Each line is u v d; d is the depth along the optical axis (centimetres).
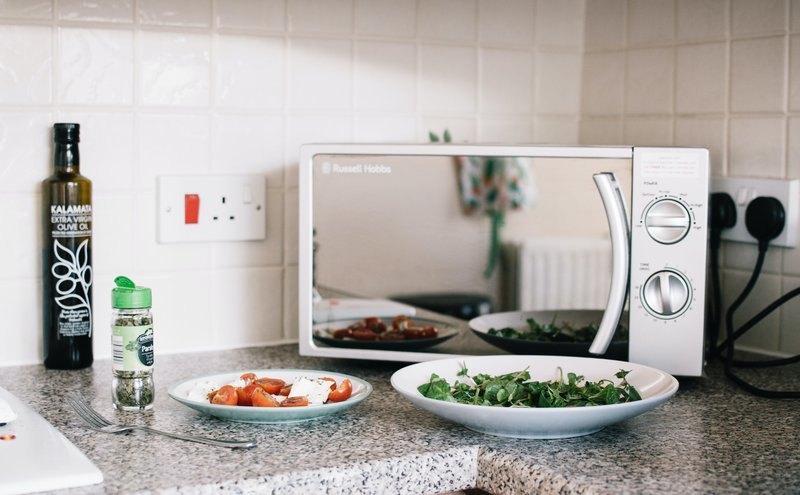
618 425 104
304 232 126
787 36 134
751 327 140
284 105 143
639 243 117
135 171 135
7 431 96
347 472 89
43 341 129
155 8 134
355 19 147
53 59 129
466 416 96
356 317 127
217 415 102
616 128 161
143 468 87
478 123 159
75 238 125
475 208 123
